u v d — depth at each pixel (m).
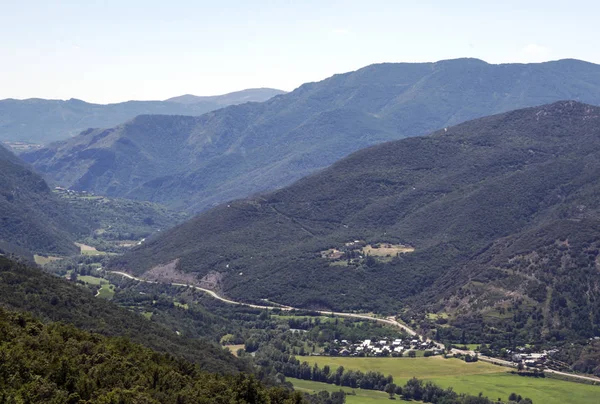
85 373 166.38
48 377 159.00
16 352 162.62
